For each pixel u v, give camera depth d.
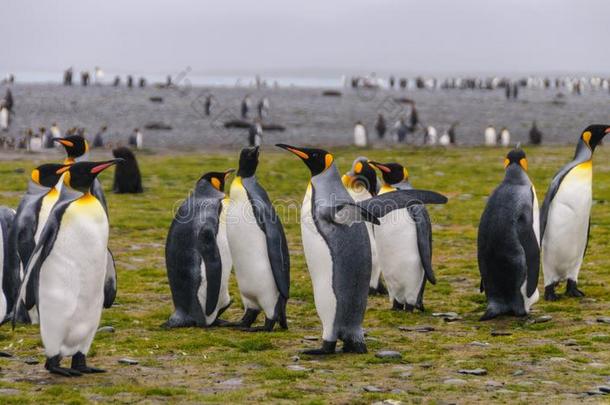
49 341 12.72
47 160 60.69
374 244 21.03
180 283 16.89
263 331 16.69
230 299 18.61
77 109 117.50
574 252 19.89
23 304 17.08
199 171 53.25
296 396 11.68
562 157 64.12
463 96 181.38
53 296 12.48
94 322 12.93
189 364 13.80
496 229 17.70
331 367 13.65
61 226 12.42
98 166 12.57
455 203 39.12
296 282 22.55
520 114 125.62
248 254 16.30
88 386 12.20
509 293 17.94
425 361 14.09
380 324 17.75
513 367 13.54
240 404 11.24
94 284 12.66
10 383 12.20
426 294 21.16
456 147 80.88
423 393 11.92
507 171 18.19
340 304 14.33
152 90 175.00
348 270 14.22
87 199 12.61
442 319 18.20
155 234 30.75
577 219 19.61
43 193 17.56
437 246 28.69
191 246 16.69
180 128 98.12
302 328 17.16
